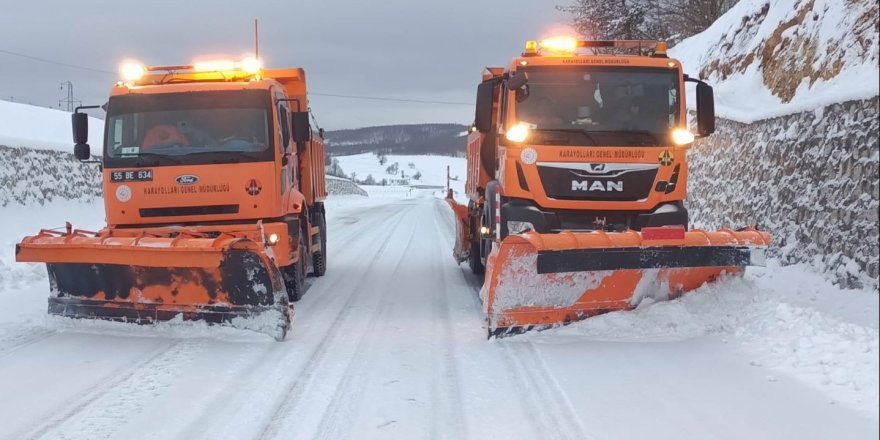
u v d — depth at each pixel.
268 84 7.92
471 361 5.61
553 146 7.21
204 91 7.87
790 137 8.82
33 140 17.70
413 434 4.10
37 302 8.06
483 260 9.31
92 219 18.33
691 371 5.16
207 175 7.68
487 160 8.79
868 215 6.73
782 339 5.51
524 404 4.59
